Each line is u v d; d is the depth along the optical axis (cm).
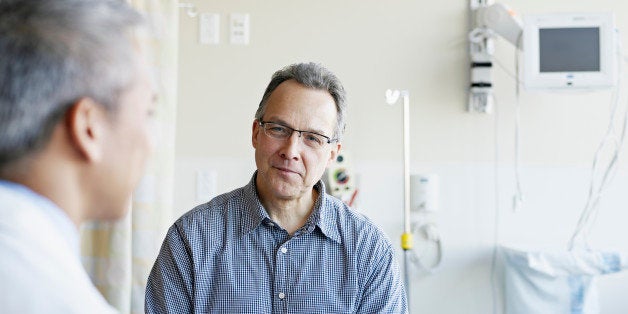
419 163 284
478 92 278
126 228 219
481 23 276
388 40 285
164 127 233
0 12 62
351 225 167
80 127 63
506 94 284
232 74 285
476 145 284
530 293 266
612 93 282
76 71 62
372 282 163
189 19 286
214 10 286
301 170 158
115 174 67
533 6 285
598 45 260
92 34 63
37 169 63
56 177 64
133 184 70
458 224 283
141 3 228
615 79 258
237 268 158
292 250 161
